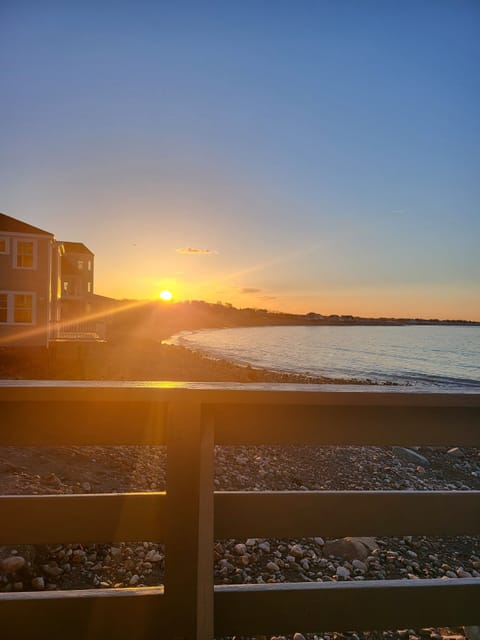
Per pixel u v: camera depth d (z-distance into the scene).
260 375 36.12
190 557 1.68
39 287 26.80
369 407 1.82
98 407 1.74
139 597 1.68
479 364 53.28
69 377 25.83
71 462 7.50
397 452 11.23
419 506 1.83
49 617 1.67
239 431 1.78
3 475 6.20
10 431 1.70
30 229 26.61
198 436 1.71
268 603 1.74
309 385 1.88
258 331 150.38
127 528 1.73
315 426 1.80
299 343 86.75
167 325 161.62
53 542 1.71
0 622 1.66
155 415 1.75
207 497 1.69
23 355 26.41
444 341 92.88
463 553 5.33
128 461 8.12
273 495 1.78
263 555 4.89
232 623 1.73
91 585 4.02
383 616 1.79
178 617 1.67
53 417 1.72
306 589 1.76
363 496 1.81
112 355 37.16
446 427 1.84
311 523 1.79
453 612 1.81
